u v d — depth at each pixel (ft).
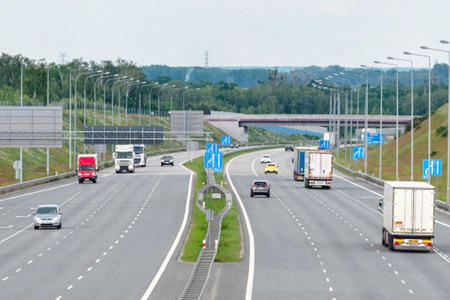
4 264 427.74
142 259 444.96
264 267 422.00
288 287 367.86
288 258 450.30
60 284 371.15
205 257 430.20
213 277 394.73
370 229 579.89
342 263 434.30
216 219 597.52
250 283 378.12
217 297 346.33
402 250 481.46
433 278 390.83
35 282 376.07
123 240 519.60
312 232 560.61
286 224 602.85
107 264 428.15
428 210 471.62
